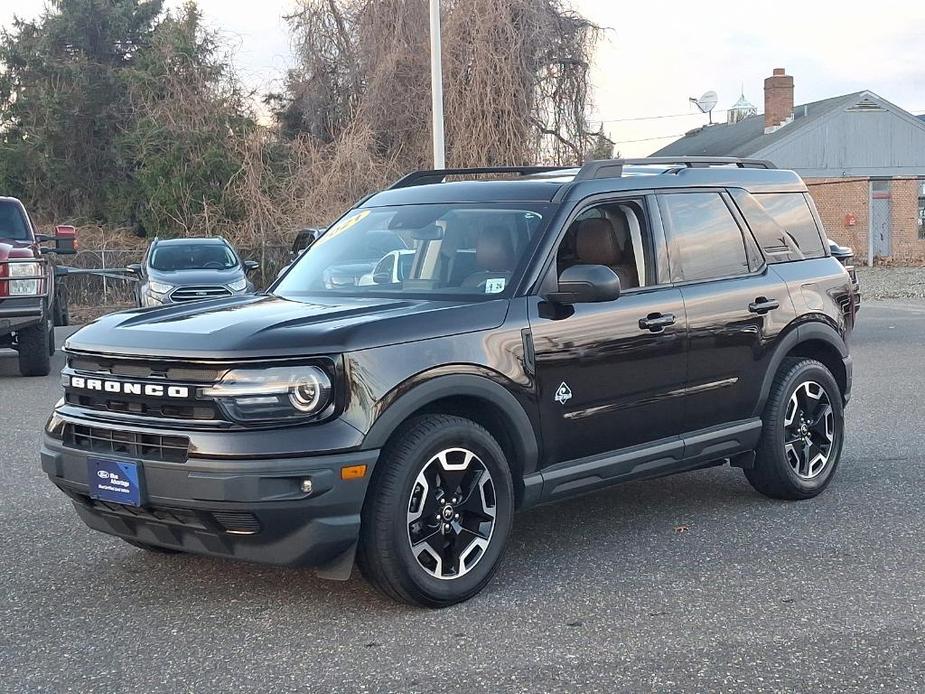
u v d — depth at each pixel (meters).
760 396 6.09
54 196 37.50
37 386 12.26
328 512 4.23
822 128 40.31
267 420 4.20
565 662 3.97
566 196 5.32
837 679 3.79
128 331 4.61
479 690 3.74
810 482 6.41
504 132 28.53
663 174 5.88
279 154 31.06
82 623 4.48
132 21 40.75
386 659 4.04
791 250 6.53
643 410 5.43
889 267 37.28
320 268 5.65
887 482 6.86
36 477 7.32
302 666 3.98
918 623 4.33
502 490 4.77
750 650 4.06
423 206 5.68
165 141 31.62
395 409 4.37
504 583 4.93
